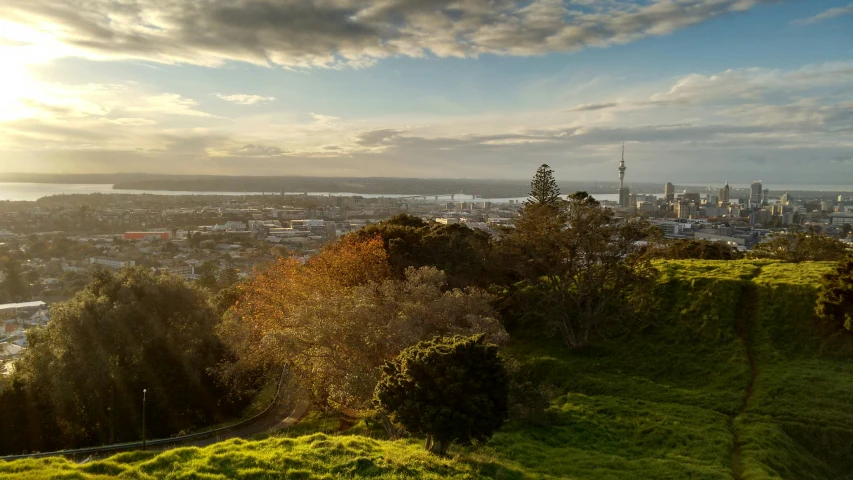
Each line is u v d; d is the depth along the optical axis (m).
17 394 33.72
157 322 34.72
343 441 19.03
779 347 32.47
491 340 25.95
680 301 38.53
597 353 35.38
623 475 20.11
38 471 15.64
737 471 21.36
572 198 41.72
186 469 16.17
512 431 24.66
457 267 45.62
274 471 16.12
